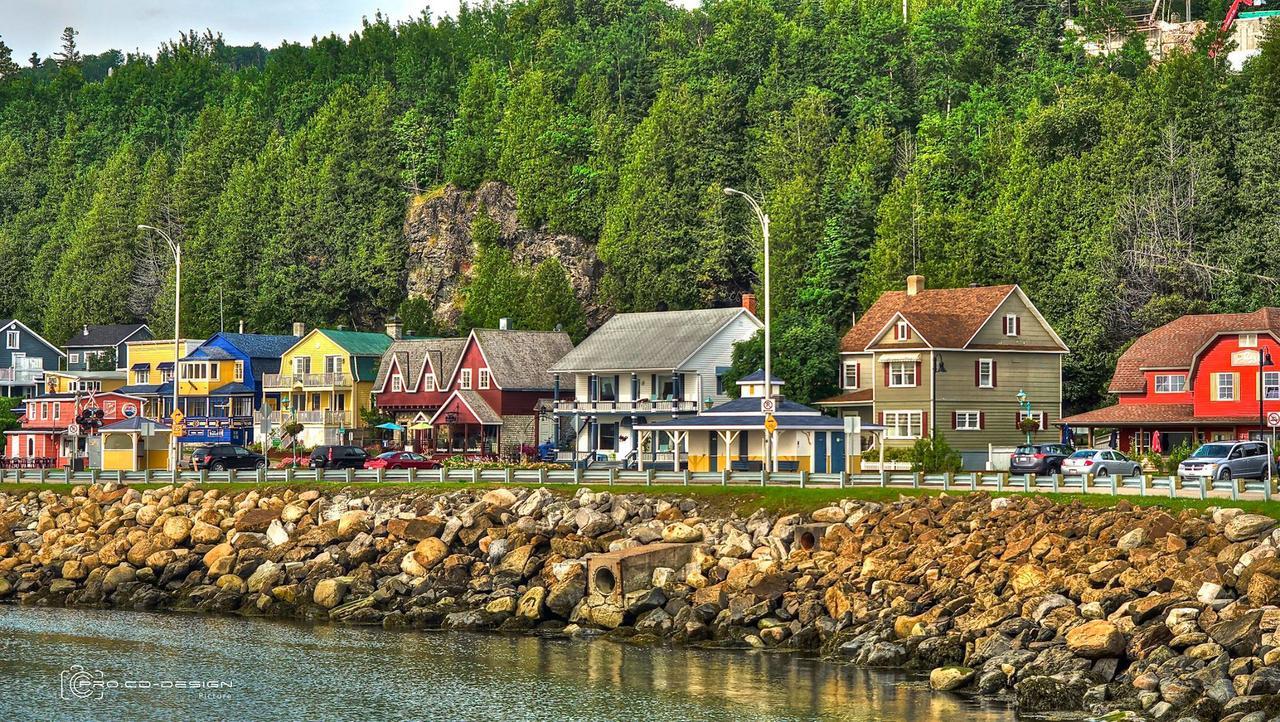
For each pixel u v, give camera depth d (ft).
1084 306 455.63
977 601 202.49
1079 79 654.53
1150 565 198.70
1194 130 530.27
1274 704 154.81
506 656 211.61
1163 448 377.71
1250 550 196.65
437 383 485.15
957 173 594.24
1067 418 393.70
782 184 609.01
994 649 187.73
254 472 321.52
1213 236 487.61
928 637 197.26
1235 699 157.38
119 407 536.83
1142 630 180.86
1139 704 164.76
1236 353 361.30
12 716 185.47
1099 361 448.65
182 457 437.99
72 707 188.85
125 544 283.79
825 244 554.05
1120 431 385.09
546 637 225.15
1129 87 598.75
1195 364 367.86
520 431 464.24
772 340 433.48
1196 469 284.41
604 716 178.19
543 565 247.09
